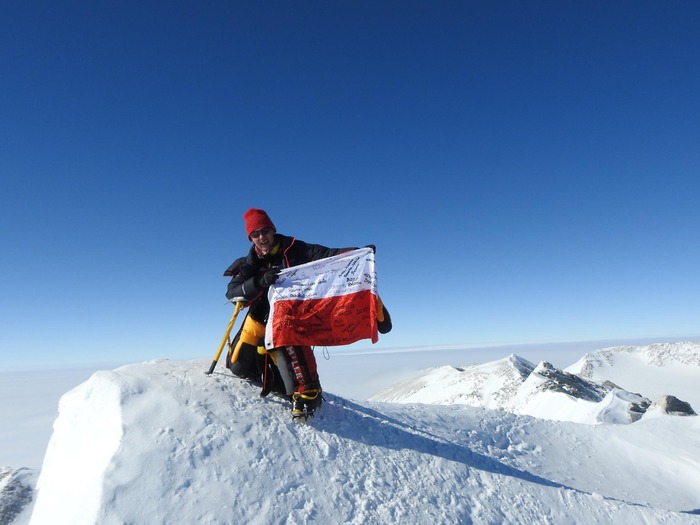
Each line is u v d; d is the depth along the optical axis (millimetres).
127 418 3490
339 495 3576
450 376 74125
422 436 5047
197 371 4523
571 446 7465
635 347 78438
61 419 4008
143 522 2826
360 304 4254
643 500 5988
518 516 4176
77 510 2881
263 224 4109
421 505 3816
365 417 4852
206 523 2951
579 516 4465
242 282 4211
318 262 4254
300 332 4125
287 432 3998
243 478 3357
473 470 4660
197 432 3590
